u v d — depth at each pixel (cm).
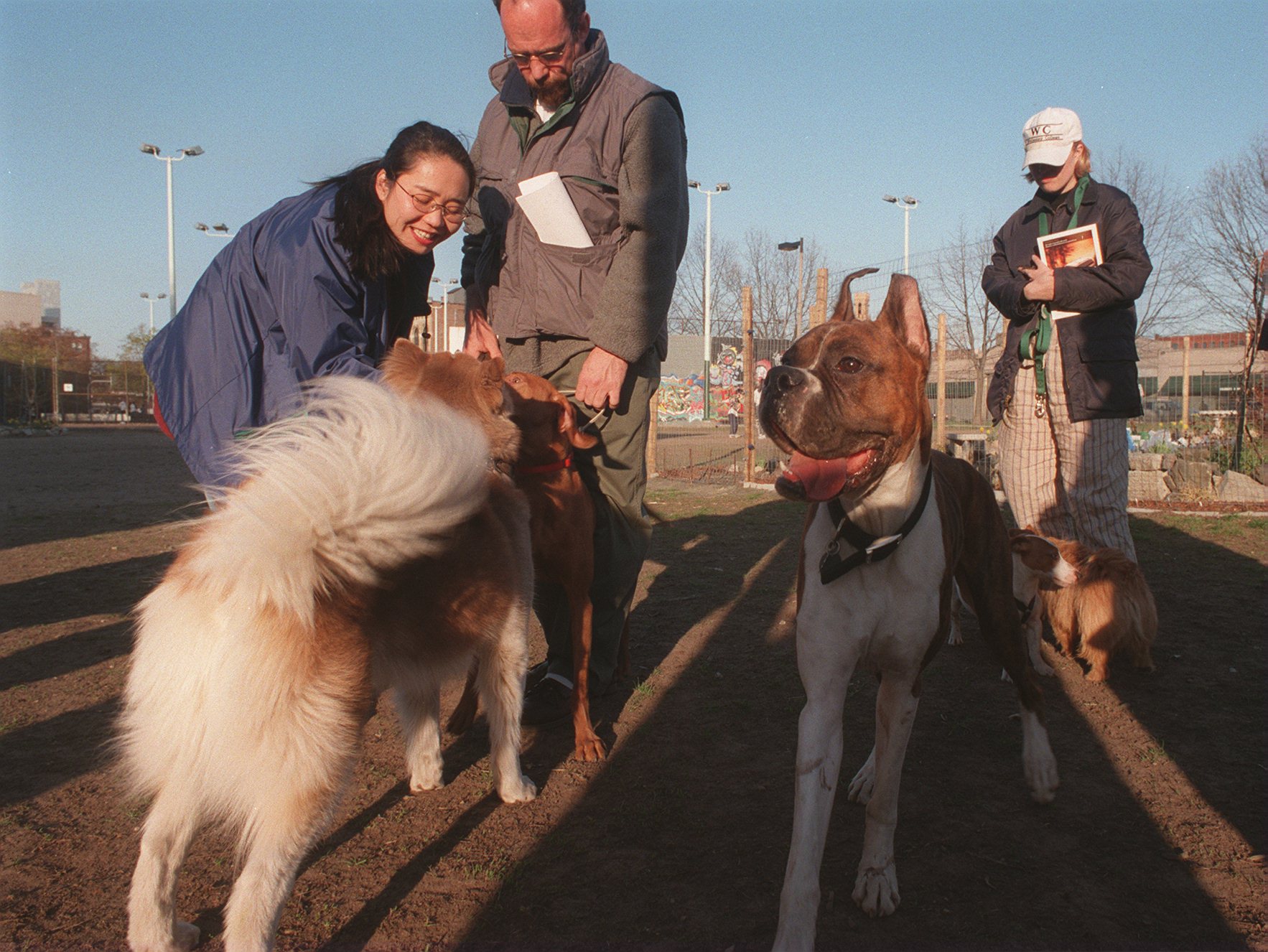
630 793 341
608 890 275
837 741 251
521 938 251
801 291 2955
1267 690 440
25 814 322
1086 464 489
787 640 538
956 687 457
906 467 257
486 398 334
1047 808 324
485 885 279
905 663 263
